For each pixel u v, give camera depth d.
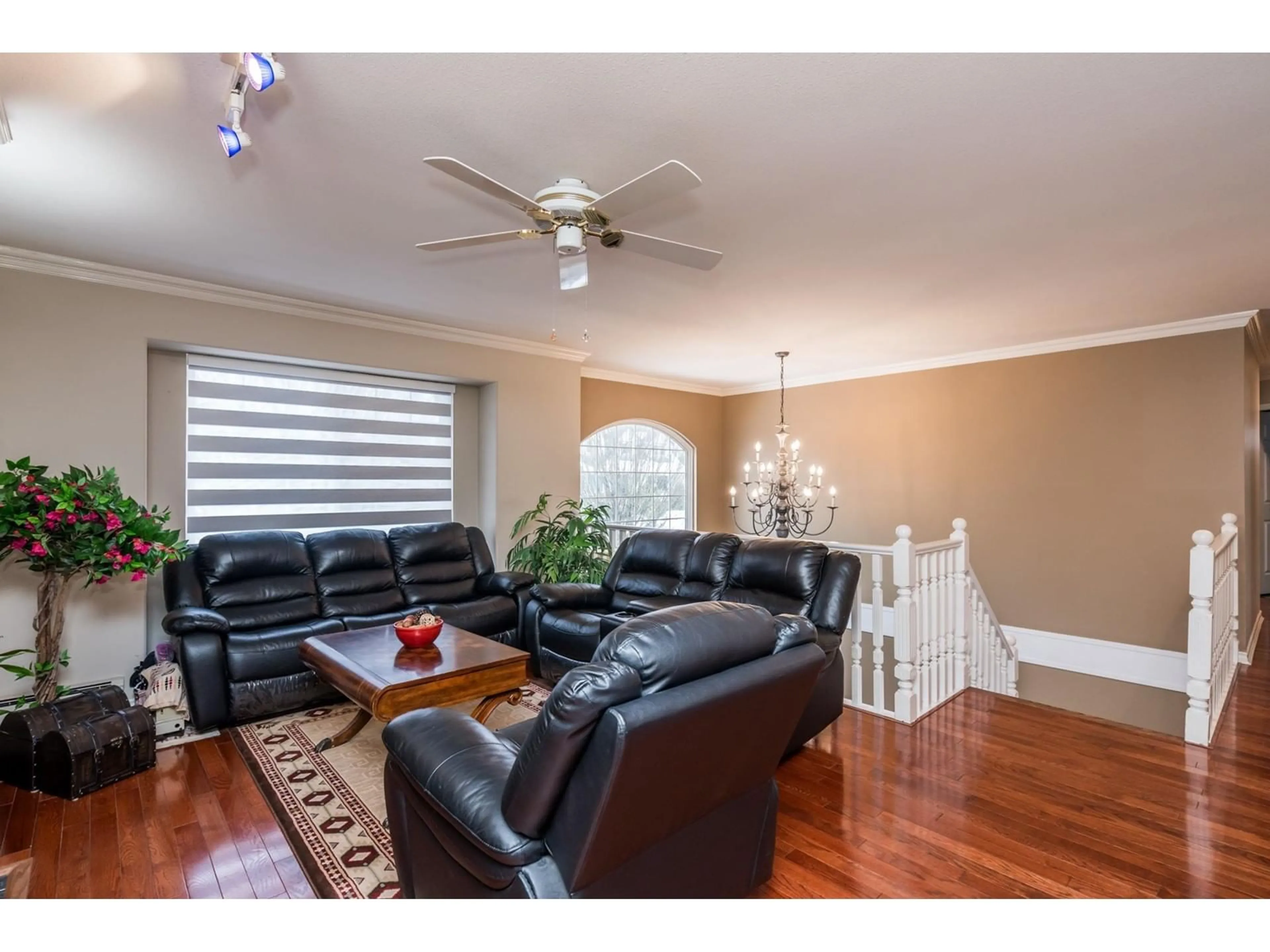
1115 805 2.47
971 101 1.85
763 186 2.38
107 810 2.45
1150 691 4.70
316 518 4.56
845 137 2.04
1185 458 4.55
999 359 5.47
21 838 2.25
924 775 2.73
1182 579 4.57
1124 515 4.82
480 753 1.57
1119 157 2.17
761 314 4.27
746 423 7.62
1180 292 3.74
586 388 6.48
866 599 6.29
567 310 4.20
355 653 2.99
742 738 1.52
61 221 2.78
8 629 3.21
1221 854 2.13
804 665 1.60
